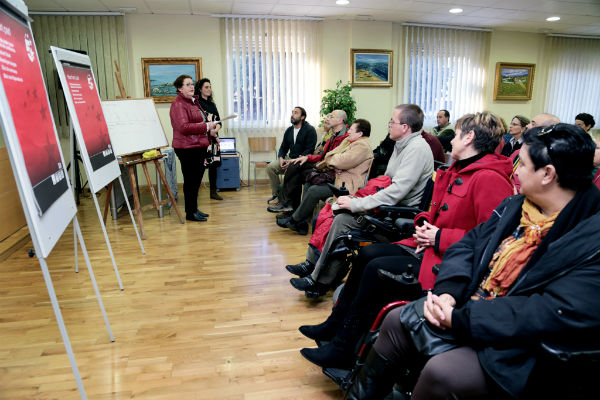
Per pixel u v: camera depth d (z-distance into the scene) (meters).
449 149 5.40
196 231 3.84
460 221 1.47
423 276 1.44
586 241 0.87
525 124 3.57
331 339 1.69
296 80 6.36
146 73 5.83
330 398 1.56
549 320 0.85
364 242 1.98
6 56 1.24
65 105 5.58
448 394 0.95
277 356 1.84
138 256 3.15
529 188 0.99
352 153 2.83
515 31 7.05
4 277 2.73
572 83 7.57
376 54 6.39
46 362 1.78
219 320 2.16
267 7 5.53
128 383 1.64
